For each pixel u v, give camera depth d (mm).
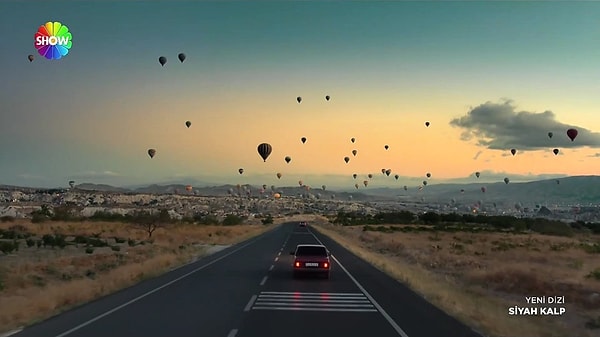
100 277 22688
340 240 60781
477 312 14375
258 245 51656
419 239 70125
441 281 23906
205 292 18312
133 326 12062
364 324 12578
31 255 37656
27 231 70125
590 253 48938
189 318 13172
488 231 100125
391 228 103125
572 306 18750
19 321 12625
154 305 15297
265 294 17906
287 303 15906
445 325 12516
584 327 14883
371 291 19016
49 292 16844
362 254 38281
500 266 33406
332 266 29703
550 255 45062
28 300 15227
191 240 60219
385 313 14242
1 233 60250
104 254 38875
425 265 35156
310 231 91188
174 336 11000
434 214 140000
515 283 23562
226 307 15016
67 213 101938
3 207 140625
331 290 19250
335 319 13227
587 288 23172
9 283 20484
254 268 28094
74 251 43281
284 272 25984
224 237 67062
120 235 67188
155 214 75688
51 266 27688
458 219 142125
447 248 52062
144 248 44000
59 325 12148
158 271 26047
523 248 53031
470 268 32188
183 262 32031
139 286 20016
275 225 132625
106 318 13102
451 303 15867
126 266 26766
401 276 23812
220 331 11547
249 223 148375
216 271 26359
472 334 11531
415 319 13328
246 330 11688
